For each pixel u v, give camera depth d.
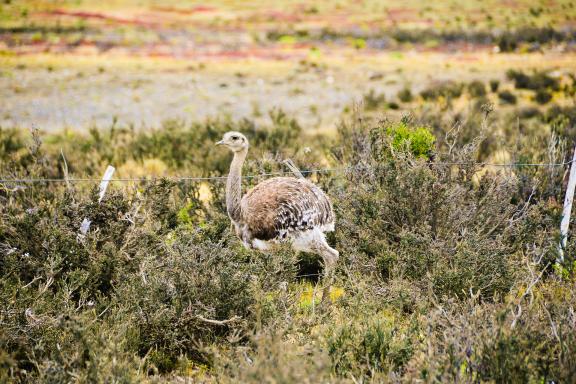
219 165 42.69
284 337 18.73
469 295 21.45
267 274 21.00
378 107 82.75
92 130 54.97
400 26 194.62
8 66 122.00
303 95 99.94
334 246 28.14
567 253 23.47
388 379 16.22
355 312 20.12
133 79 113.56
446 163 26.05
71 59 133.00
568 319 17.56
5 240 23.44
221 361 17.00
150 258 21.70
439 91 87.19
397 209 24.62
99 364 16.53
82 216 23.91
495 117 54.03
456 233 24.02
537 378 15.37
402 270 22.50
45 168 38.41
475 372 15.88
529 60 131.88
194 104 93.56
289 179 25.31
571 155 33.56
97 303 21.16
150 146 50.84
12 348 19.00
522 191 29.44
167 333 19.62
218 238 26.58
